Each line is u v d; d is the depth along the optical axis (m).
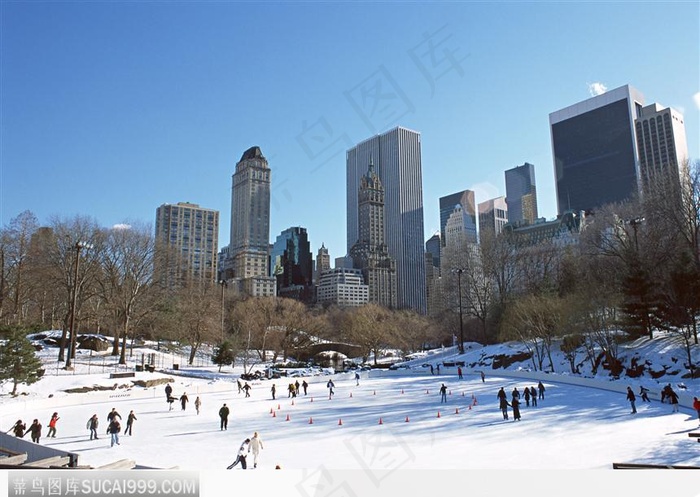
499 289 92.44
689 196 60.91
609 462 19.55
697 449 21.19
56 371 54.22
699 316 58.03
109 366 60.50
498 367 71.19
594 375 54.44
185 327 76.56
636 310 55.28
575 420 29.48
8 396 41.34
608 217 77.94
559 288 79.31
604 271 68.62
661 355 50.62
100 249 70.06
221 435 27.97
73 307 57.44
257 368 76.25
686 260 55.38
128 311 68.19
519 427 27.72
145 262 72.44
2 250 65.94
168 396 39.25
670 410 32.19
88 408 40.69
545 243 96.94
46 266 67.75
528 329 66.56
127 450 24.36
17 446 20.95
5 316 65.69
